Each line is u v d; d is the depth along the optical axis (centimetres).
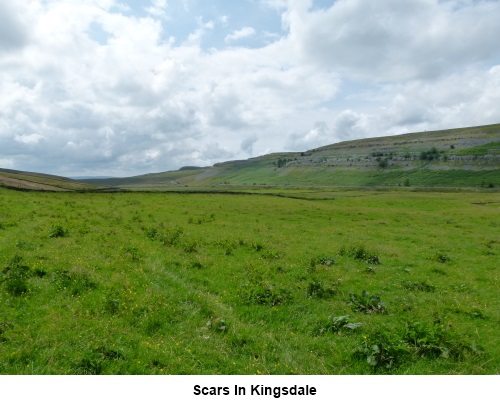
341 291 1733
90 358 948
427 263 2458
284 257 2422
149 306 1307
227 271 1964
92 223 3200
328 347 1138
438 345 1095
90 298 1367
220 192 8844
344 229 3962
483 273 2256
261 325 1300
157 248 2373
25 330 1086
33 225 2789
